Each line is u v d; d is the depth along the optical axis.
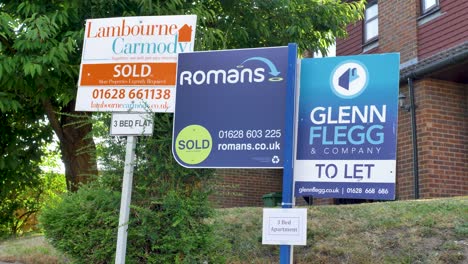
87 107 5.45
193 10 8.54
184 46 5.34
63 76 8.46
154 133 5.33
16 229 15.15
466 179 10.78
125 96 5.38
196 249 5.18
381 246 6.39
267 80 4.97
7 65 7.46
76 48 8.19
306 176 4.71
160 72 5.34
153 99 5.29
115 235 5.26
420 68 10.69
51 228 5.61
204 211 5.27
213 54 5.18
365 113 4.67
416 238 6.36
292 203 4.60
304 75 4.89
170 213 5.14
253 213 8.30
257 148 4.88
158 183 5.26
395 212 7.27
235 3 10.59
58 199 5.78
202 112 5.11
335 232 6.99
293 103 4.75
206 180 5.30
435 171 10.57
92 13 8.40
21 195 14.69
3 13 7.71
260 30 10.65
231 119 5.02
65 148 10.12
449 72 10.55
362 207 7.77
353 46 14.15
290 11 10.85
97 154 5.52
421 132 10.80
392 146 4.55
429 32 11.89
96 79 5.48
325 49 11.54
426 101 10.81
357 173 4.59
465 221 6.54
